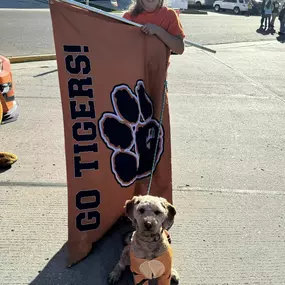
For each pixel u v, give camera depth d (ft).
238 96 15.42
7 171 8.79
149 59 6.45
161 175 7.02
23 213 7.32
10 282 5.73
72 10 5.67
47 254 6.32
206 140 11.05
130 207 5.25
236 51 25.16
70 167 5.99
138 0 6.41
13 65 18.69
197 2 67.10
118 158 6.38
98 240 6.55
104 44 6.00
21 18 33.65
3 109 11.09
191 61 21.24
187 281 5.91
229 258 6.43
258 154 10.34
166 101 6.73
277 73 19.63
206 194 8.28
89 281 5.84
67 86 5.78
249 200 8.14
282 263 6.37
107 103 6.13
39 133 10.89
